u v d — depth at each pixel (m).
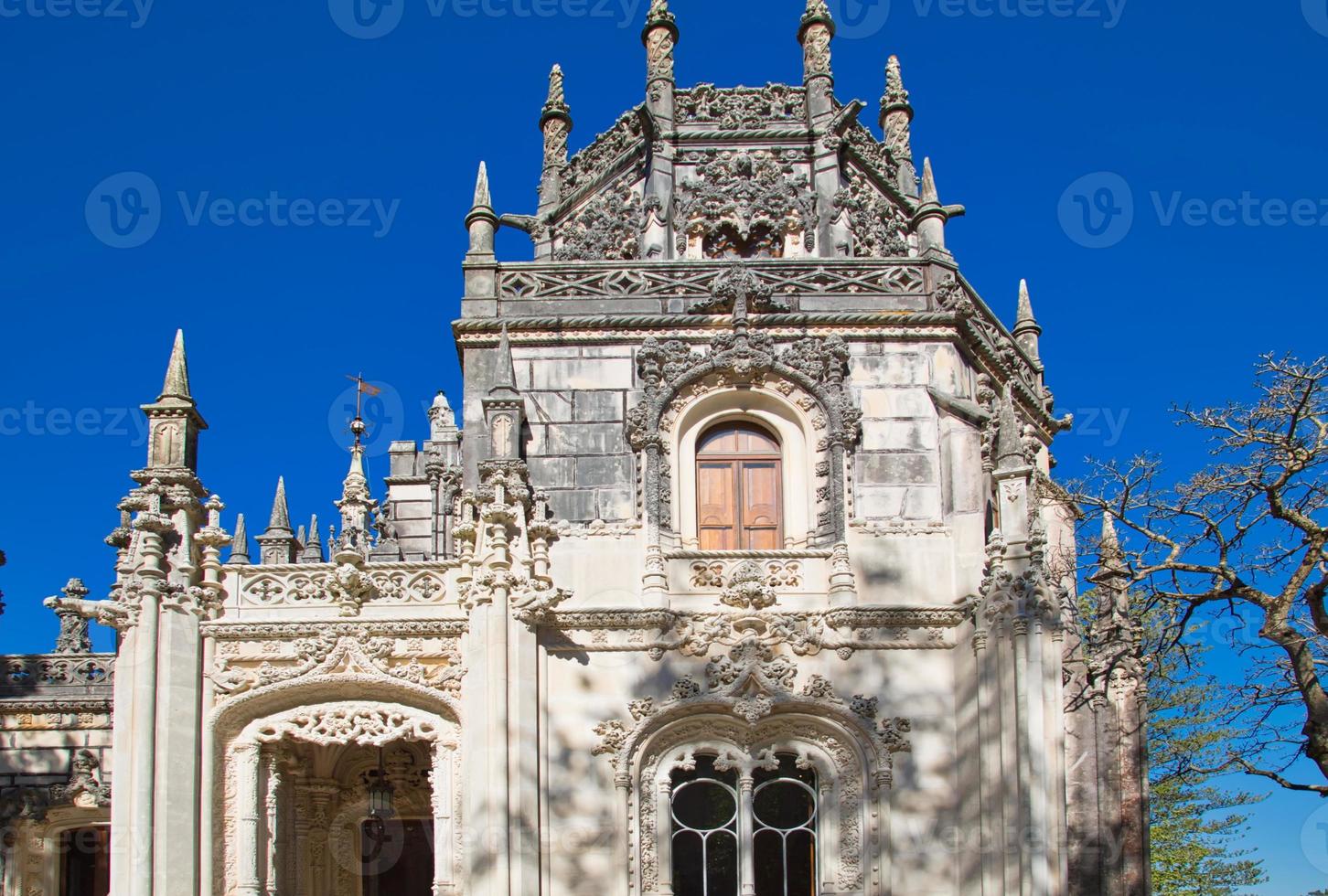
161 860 24.78
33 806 31.30
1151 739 44.72
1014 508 26.41
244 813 25.95
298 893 28.41
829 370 28.22
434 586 26.66
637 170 33.59
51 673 32.50
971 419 28.16
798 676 26.84
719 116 33.12
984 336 30.20
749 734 26.73
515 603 25.95
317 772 29.53
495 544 26.09
